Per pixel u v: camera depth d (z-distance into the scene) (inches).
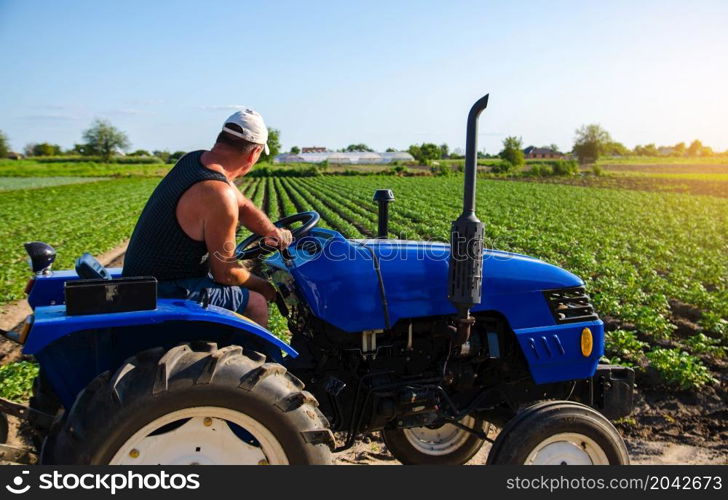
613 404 143.8
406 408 129.2
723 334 332.5
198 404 97.5
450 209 1138.7
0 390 222.8
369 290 123.3
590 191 1806.1
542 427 119.2
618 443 123.7
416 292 126.3
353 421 132.3
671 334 350.9
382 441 188.1
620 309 373.4
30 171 3472.0
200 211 110.9
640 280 478.9
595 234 776.9
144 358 99.4
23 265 527.5
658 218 1016.2
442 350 135.5
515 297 133.6
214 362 98.7
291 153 5211.6
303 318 133.2
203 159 115.2
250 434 106.4
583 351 136.1
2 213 1093.8
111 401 94.3
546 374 134.3
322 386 131.6
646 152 7421.3
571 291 139.2
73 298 98.7
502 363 138.4
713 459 183.6
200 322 115.6
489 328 135.9
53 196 1647.4
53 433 100.3
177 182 112.7
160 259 115.8
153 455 98.3
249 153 118.5
